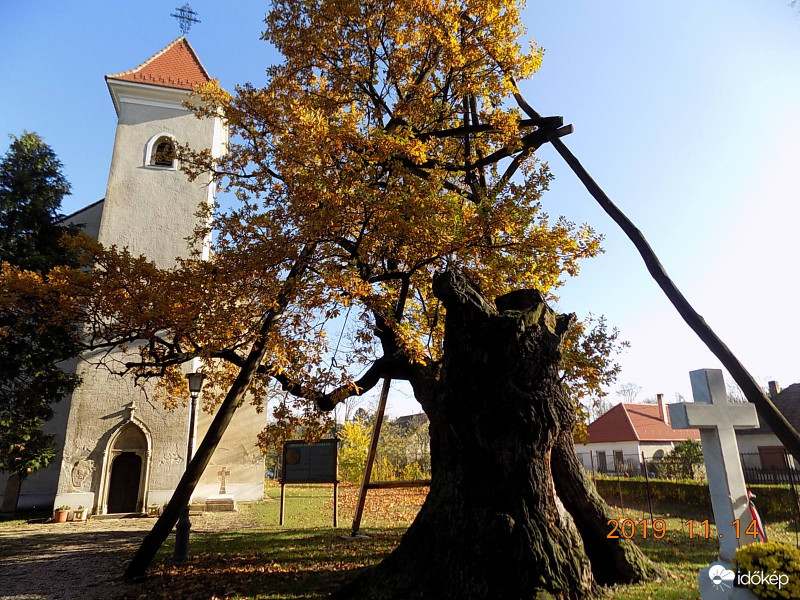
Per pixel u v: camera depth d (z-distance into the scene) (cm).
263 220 820
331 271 820
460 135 1091
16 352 1662
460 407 600
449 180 1163
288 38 1105
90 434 1898
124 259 891
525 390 580
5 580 901
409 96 1120
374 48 1117
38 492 2175
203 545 1143
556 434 596
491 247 848
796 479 2042
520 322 579
